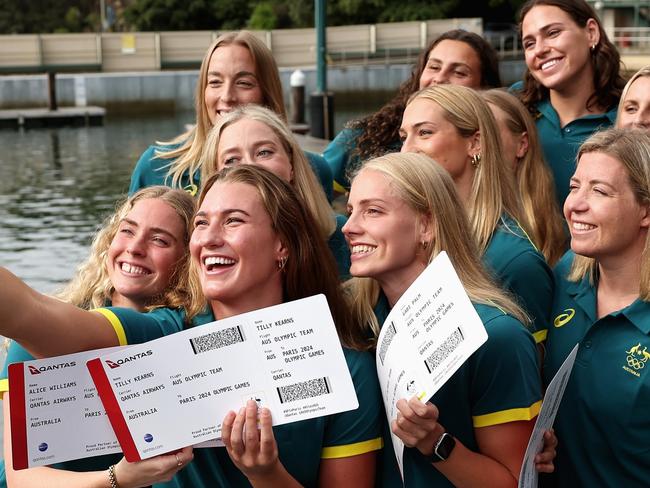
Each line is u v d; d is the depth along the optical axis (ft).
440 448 7.51
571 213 8.77
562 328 9.21
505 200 10.30
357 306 8.76
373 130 14.85
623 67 15.19
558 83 13.97
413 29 101.81
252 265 7.73
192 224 8.88
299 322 7.16
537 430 7.64
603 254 8.66
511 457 7.85
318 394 7.14
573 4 13.88
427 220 8.26
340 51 100.27
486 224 10.02
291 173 11.15
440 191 8.27
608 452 8.48
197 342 7.09
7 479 7.92
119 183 49.52
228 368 7.13
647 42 105.81
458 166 10.39
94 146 66.18
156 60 96.99
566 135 14.06
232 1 137.08
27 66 92.17
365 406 8.02
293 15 127.85
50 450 6.93
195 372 7.09
